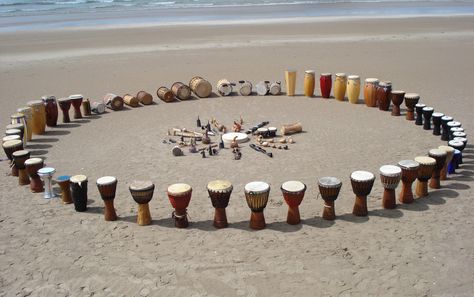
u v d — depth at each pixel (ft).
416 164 27.91
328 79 52.54
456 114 45.34
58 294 21.70
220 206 26.32
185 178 33.40
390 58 71.82
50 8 173.37
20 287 22.26
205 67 69.87
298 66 68.74
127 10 159.02
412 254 23.56
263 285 21.76
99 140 42.37
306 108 49.83
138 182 27.22
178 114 49.24
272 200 29.55
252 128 42.24
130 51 83.97
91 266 23.65
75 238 26.23
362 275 22.16
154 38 96.02
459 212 27.30
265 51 79.36
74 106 48.78
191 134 41.96
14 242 26.03
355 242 24.75
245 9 148.25
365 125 43.65
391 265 22.80
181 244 25.23
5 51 88.02
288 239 25.26
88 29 112.37
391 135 40.68
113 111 51.39
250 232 26.13
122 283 22.27
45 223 27.96
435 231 25.48
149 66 71.97
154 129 44.73
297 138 40.68
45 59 80.07
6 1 205.98
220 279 22.29
